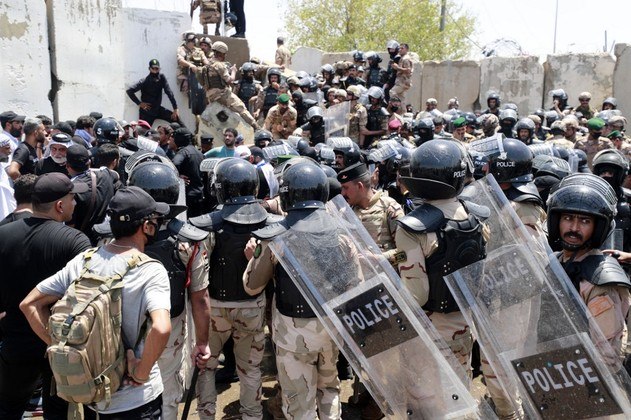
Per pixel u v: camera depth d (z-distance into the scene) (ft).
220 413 15.90
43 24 32.65
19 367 11.75
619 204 16.84
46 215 11.88
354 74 48.37
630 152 33.58
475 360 17.95
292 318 11.67
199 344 12.14
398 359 9.83
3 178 20.76
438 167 10.91
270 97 43.55
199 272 11.96
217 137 38.63
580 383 8.13
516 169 14.94
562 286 8.37
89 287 9.03
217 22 50.37
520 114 56.24
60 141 20.17
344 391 16.93
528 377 8.57
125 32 41.04
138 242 9.81
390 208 15.53
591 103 54.39
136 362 9.17
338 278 10.21
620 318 9.07
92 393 8.77
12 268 11.47
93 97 36.81
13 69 30.71
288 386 11.92
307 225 10.65
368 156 21.01
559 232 9.80
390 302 9.84
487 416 9.63
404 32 116.16
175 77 43.78
